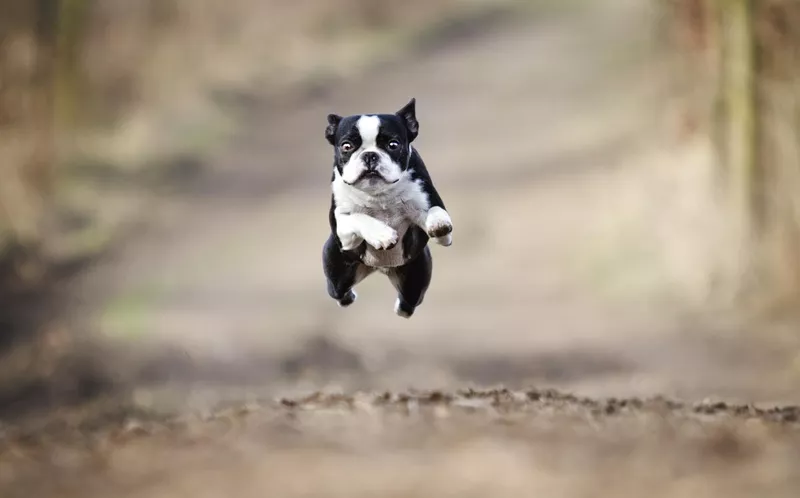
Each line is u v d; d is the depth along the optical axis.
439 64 46.31
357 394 11.60
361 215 9.41
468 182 35.16
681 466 8.88
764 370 18.97
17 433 11.84
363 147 9.38
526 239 30.62
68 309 24.75
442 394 11.38
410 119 9.64
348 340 23.14
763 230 23.59
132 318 24.42
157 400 18.86
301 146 39.12
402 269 10.09
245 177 36.12
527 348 22.20
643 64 38.75
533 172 34.94
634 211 28.81
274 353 22.17
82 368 21.16
